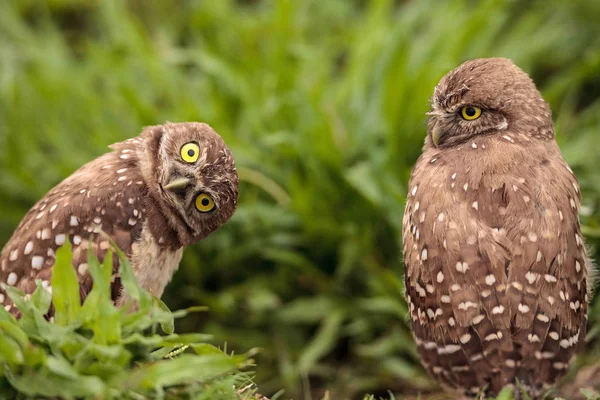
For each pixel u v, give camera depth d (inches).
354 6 609.6
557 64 551.5
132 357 221.1
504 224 272.2
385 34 494.3
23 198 482.9
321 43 555.2
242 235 442.3
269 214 436.1
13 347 205.8
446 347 275.9
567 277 272.2
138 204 294.8
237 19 532.7
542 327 265.7
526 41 533.0
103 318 213.9
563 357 272.5
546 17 567.5
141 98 471.2
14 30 563.8
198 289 442.3
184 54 514.6
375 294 423.2
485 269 267.6
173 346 223.3
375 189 422.9
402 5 620.4
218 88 482.9
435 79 451.8
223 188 304.2
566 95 511.2
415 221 286.0
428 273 277.3
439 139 304.5
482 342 267.6
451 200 278.7
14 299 221.5
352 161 450.6
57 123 495.5
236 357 211.3
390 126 445.4
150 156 303.9
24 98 508.7
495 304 266.1
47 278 283.4
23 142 491.8
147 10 597.6
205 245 440.5
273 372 427.2
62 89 505.4
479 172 281.3
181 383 221.3
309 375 427.8
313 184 441.4
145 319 221.9
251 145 453.7
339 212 441.7
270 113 461.1
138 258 291.7
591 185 415.8
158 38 565.6
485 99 294.8
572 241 276.8
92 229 288.5
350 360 433.1
